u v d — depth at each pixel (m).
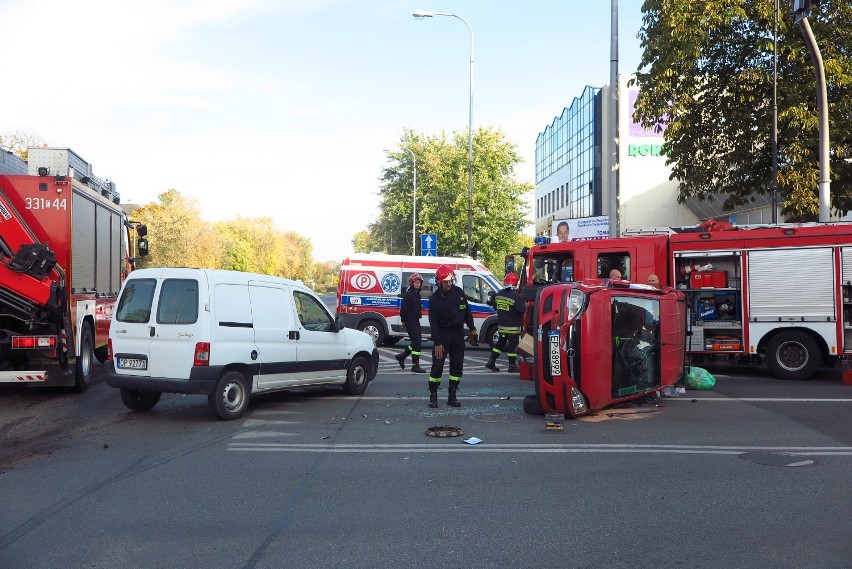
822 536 4.92
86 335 12.39
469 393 11.63
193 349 9.04
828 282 12.77
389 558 4.59
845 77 16.88
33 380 10.84
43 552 4.72
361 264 20.55
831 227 12.80
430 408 10.21
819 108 13.80
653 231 14.64
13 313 10.98
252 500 5.86
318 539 4.95
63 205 11.57
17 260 10.61
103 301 13.65
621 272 14.34
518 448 7.67
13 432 8.66
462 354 10.33
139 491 6.12
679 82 18.58
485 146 42.47
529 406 9.68
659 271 13.94
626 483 6.29
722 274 13.45
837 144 17.50
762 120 18.23
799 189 17.80
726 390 11.69
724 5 17.30
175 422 9.23
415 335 14.50
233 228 102.44
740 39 18.31
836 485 6.17
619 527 5.15
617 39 18.09
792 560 4.50
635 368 9.88
